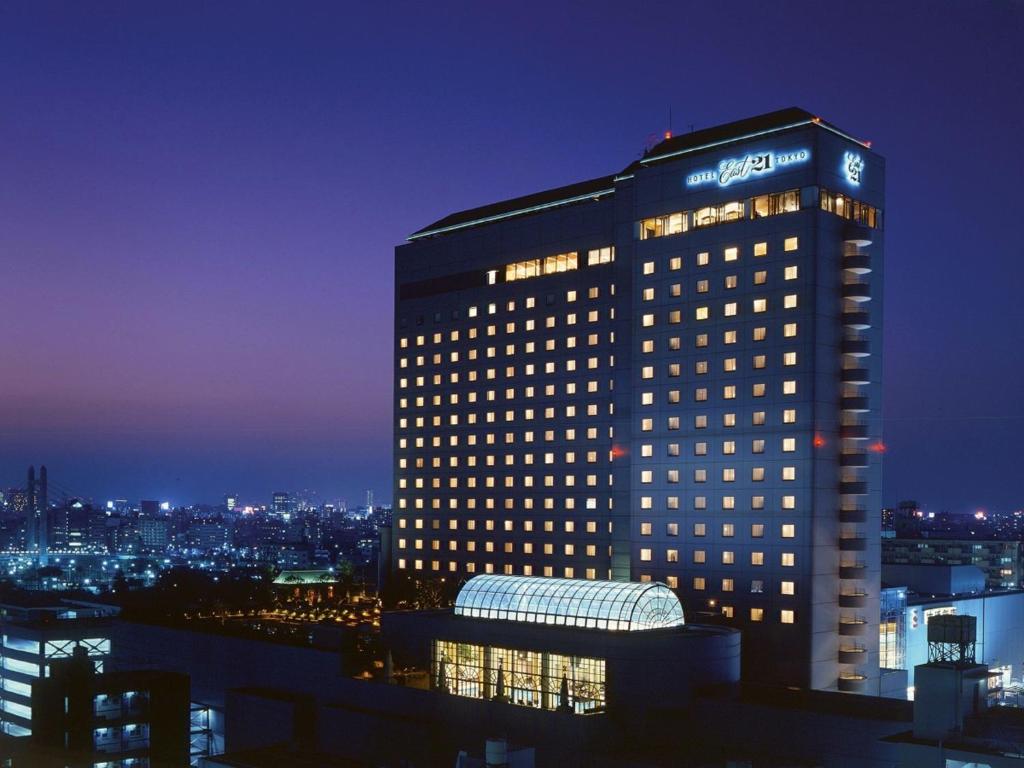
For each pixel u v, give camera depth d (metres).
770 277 117.88
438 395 166.75
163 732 101.88
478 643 103.38
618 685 91.75
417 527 169.12
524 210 154.50
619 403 134.50
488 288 159.50
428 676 107.94
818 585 113.06
